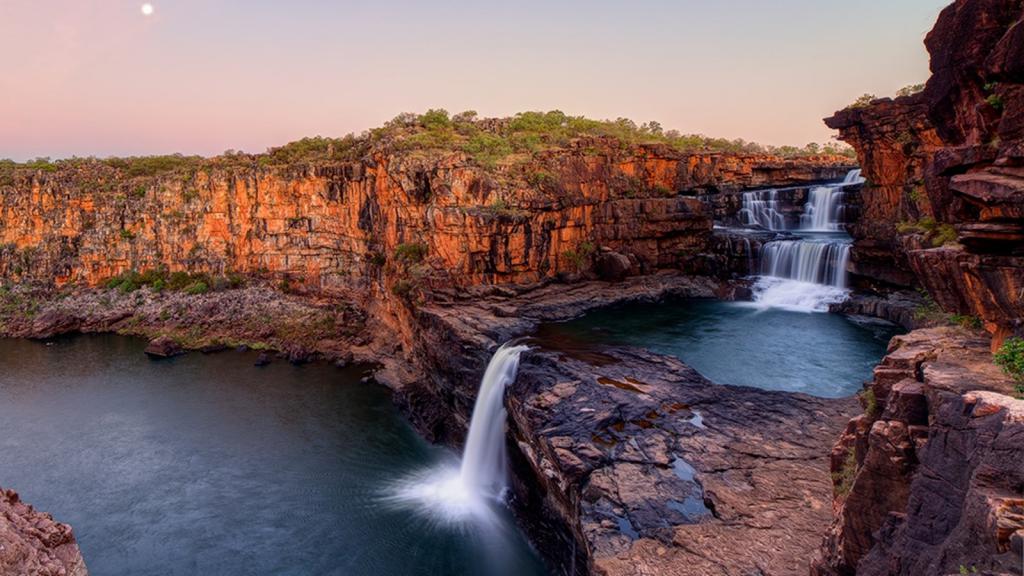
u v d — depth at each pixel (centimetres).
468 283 3856
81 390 3988
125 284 6391
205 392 3922
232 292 6009
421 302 3634
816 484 1580
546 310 3562
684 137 7031
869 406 1124
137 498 2595
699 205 4653
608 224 4469
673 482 1630
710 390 2223
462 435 2988
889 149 3678
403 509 2492
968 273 1153
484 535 2302
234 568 2122
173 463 2920
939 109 1367
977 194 1054
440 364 3222
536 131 5466
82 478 2778
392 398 3747
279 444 3123
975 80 1224
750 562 1314
